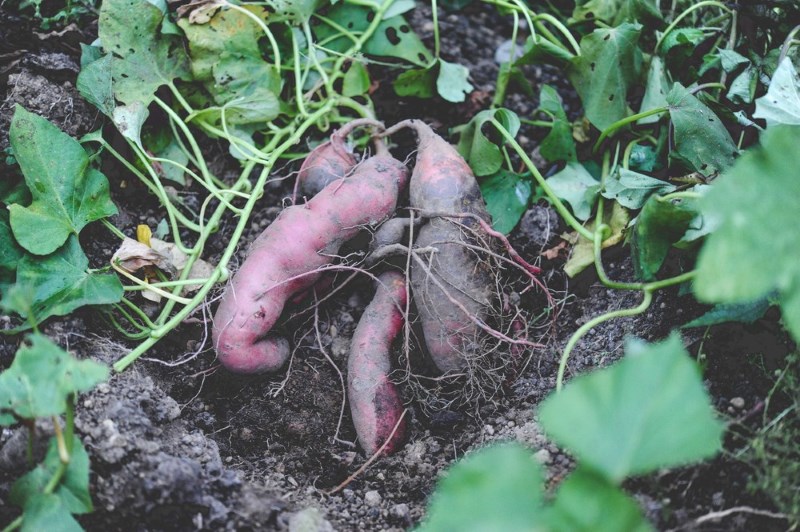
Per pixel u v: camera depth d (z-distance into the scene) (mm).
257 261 895
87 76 939
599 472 722
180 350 930
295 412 917
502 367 923
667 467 818
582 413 732
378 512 865
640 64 1000
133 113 950
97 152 947
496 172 987
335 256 915
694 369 732
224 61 979
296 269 902
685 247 880
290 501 854
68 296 886
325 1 1030
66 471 804
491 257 923
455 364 913
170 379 917
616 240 942
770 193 738
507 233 976
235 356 886
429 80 1040
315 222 904
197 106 1006
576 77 1011
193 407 909
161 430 868
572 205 973
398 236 924
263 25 979
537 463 850
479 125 971
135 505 818
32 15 994
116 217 973
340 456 897
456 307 905
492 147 968
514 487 724
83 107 969
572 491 721
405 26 1062
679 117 926
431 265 911
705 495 808
